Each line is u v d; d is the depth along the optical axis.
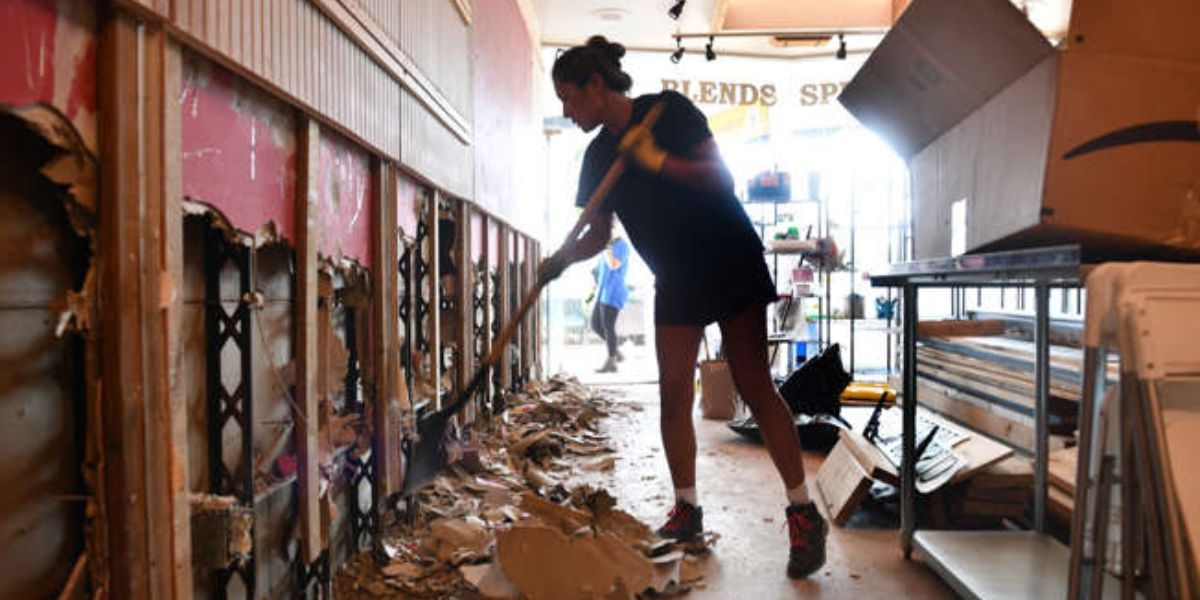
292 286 1.82
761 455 3.52
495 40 4.06
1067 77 1.39
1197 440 1.19
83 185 1.00
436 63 2.75
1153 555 1.17
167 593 1.11
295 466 1.74
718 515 2.58
